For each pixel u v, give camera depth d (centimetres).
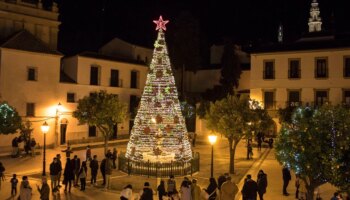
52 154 3288
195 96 5338
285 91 4338
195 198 1521
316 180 1388
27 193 1475
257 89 4497
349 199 1362
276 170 2617
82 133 4250
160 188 1648
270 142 3756
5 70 3516
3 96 3500
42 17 4209
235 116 2369
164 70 2522
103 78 4544
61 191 1950
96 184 2117
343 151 1282
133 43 5197
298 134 1377
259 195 1725
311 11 5612
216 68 5509
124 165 2486
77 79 4275
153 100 2486
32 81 3709
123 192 1429
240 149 3691
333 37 4356
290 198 1850
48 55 3819
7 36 3878
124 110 3419
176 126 2478
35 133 3694
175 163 2356
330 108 1380
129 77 4862
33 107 3722
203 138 4594
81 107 3344
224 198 1465
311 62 4219
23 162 2856
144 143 2445
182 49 5378
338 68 4075
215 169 2620
